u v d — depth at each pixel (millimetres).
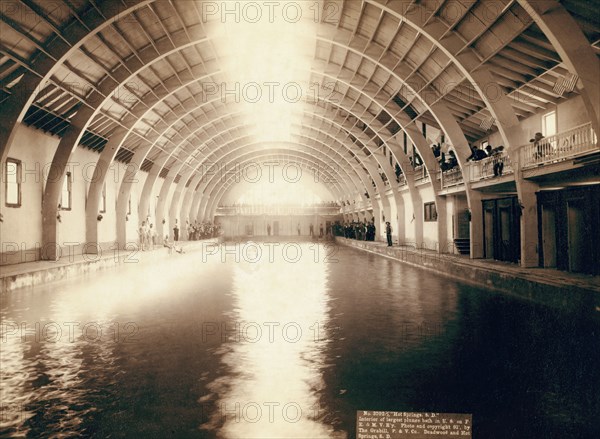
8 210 18719
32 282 17219
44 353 8570
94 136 25953
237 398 6398
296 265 26766
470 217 22359
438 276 20594
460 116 24109
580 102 16375
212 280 19734
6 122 16859
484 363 7844
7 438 5230
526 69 16562
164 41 20688
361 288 16906
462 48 16922
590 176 14773
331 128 39469
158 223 40844
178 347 8961
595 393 6500
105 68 20406
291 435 5301
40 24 15438
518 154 17297
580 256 16094
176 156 39375
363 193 48688
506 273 15742
